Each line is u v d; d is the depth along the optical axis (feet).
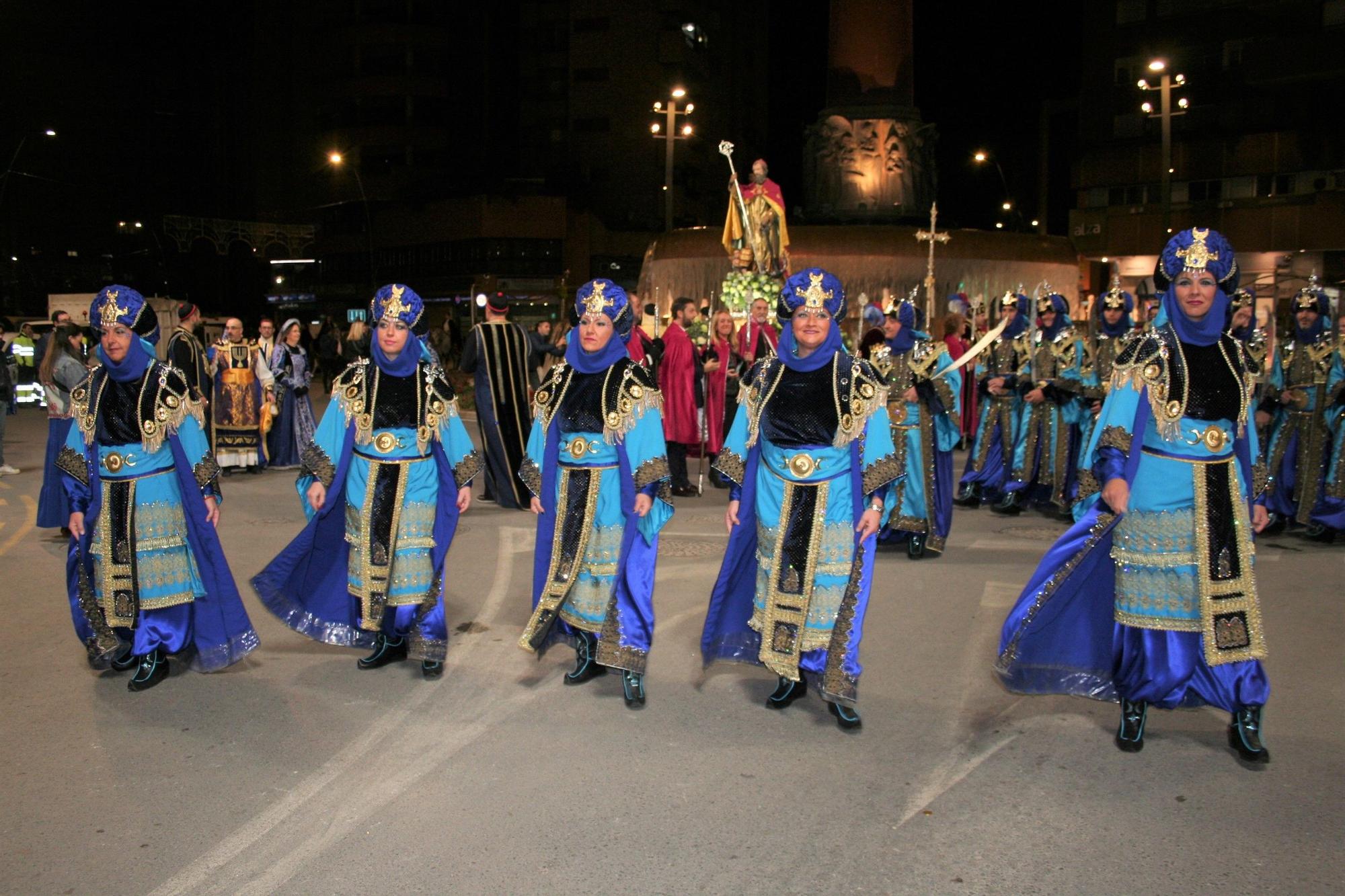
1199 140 152.46
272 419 46.96
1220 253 14.61
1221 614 14.88
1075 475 34.37
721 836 12.76
